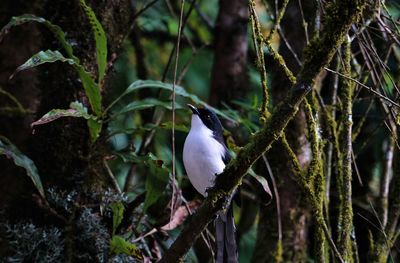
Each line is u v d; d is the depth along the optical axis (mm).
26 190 8383
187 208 8297
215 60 11695
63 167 8391
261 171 9672
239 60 11656
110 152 8406
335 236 9656
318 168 7051
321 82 8945
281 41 9430
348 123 7301
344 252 7207
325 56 5371
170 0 13445
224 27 11672
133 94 11789
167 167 8125
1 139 8688
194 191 10883
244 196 10531
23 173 8422
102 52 7883
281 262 9328
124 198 8344
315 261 7238
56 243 7988
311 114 7047
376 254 8328
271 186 9500
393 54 9375
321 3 7188
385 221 8586
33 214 8305
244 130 11594
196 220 6262
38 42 10031
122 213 7941
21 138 9508
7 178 8508
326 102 9102
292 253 9422
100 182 8477
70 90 8500
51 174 8367
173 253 6422
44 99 8562
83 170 8398
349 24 5258
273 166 9508
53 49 8578
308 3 9336
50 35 8578
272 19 8531
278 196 9461
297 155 9203
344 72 7328
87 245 8086
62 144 8422
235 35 11664
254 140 5777
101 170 8523
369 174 10484
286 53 9375
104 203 8195
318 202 7180
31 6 9828
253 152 5789
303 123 9180
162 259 6473
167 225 8266
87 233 8062
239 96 11562
